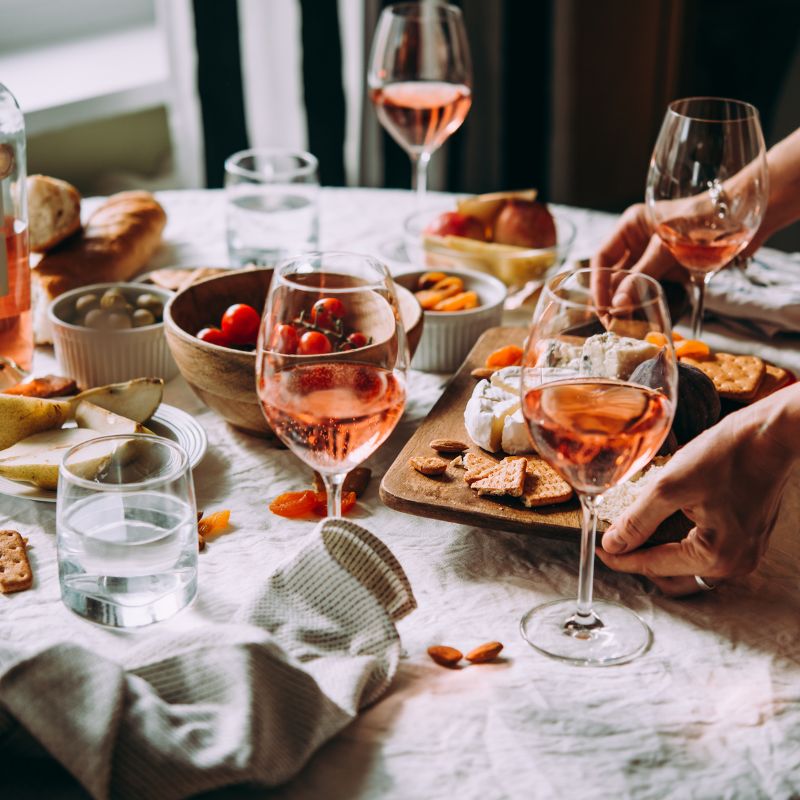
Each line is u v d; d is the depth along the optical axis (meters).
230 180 1.58
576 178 4.09
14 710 0.70
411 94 1.66
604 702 0.81
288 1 2.95
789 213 1.51
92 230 1.57
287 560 0.89
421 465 1.06
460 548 1.02
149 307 1.37
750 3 3.98
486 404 1.10
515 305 1.54
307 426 0.83
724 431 0.90
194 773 0.68
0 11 3.02
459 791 0.72
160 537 0.87
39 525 1.03
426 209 1.73
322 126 2.89
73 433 1.10
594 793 0.72
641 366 0.82
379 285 0.88
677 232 1.29
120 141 3.14
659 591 0.96
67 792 0.71
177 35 3.00
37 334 1.44
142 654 0.78
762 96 4.06
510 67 3.32
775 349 1.44
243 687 0.73
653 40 4.15
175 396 1.32
